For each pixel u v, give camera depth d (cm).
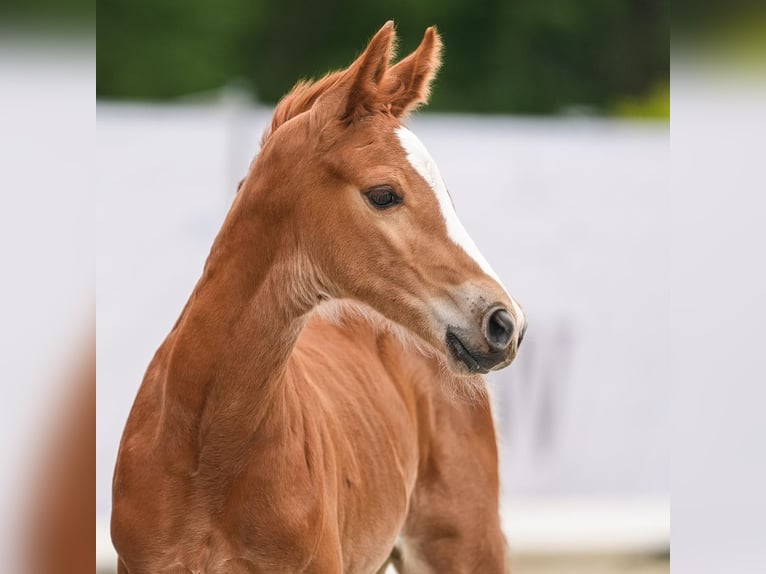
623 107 2389
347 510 638
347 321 725
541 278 1294
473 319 542
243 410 562
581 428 1252
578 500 1230
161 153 1274
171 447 568
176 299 1209
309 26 2692
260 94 2638
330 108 563
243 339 564
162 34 2545
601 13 2727
